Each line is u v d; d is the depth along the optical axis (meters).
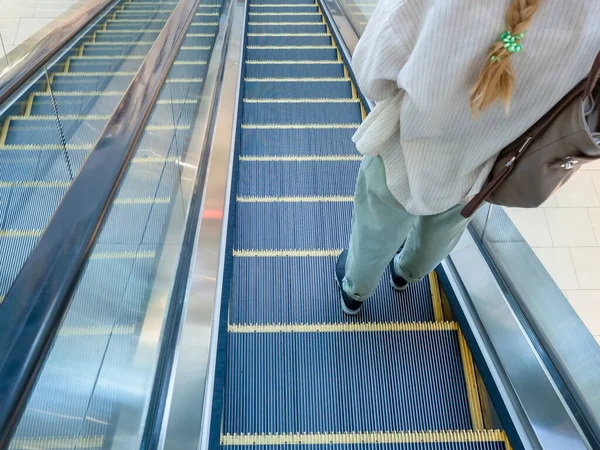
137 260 1.86
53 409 1.03
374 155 1.38
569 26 0.87
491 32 0.90
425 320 2.26
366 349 2.11
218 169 3.14
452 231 1.63
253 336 2.16
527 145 1.09
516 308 1.94
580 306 1.52
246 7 6.95
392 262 2.43
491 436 1.77
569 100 0.98
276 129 3.76
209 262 2.43
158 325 1.99
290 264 2.53
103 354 1.41
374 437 1.83
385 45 1.06
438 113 1.07
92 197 1.34
